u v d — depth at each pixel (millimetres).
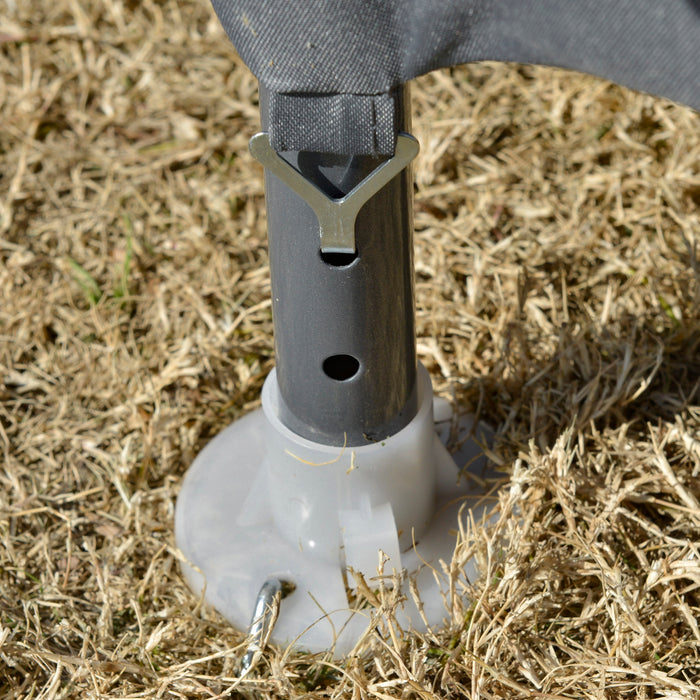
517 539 1421
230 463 1642
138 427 1813
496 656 1358
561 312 1975
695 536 1554
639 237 2098
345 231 1162
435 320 1932
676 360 1861
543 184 2236
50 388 1895
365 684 1330
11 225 2238
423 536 1513
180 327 1997
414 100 2484
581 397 1694
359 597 1424
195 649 1474
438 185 2303
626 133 2361
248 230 2207
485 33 1052
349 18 1031
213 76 2609
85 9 2766
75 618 1511
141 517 1666
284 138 1104
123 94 2566
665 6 962
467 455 1666
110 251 2186
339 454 1367
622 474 1608
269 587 1432
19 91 2564
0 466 1779
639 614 1419
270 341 1966
